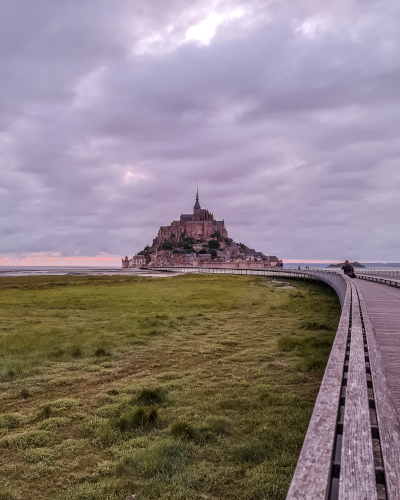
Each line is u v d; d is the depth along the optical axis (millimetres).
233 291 41375
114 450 7219
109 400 10008
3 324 20922
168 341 16906
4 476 6492
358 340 7586
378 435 3760
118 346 15906
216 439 7594
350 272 52000
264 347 15586
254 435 7648
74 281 61906
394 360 8461
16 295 36688
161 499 5652
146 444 7398
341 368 5582
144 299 33031
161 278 70875
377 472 2932
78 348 15062
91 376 12172
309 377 11453
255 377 11758
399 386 6672
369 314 15703
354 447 3066
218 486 6000
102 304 29406
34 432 7945
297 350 14477
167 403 9656
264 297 34875
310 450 3006
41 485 6180
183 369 12812
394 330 12070
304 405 9227
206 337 17750
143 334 18266
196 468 6504
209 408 9258
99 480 6262
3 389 11086
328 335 17469
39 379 11812
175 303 30047
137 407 8914
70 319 22656
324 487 2436
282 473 6211
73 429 8297
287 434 7586
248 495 5715
